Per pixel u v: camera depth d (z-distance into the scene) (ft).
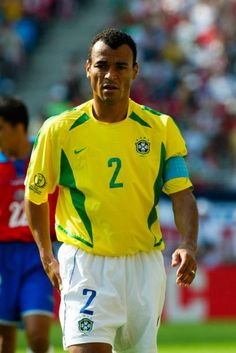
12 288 82.74
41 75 268.41
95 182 59.11
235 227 183.01
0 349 83.71
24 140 84.79
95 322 58.03
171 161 60.18
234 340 134.00
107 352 57.82
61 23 283.38
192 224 59.16
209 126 236.84
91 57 59.31
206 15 279.49
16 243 83.25
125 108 59.93
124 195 59.06
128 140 59.57
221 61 263.70
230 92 252.01
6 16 279.69
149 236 59.72
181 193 59.98
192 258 57.67
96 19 285.02
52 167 60.29
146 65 259.80
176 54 264.52
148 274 59.52
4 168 84.07
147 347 59.11
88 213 59.06
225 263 180.86
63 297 59.41
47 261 60.23
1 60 265.13
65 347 59.21
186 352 119.85
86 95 245.65
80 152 59.36
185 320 162.50
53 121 60.13
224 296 163.94
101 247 58.95
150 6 286.25
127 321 59.36
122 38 58.70
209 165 221.25
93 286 58.59
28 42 276.62
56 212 61.05
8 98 85.35
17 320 83.56
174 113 243.60
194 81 255.09
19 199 83.71
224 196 189.78
